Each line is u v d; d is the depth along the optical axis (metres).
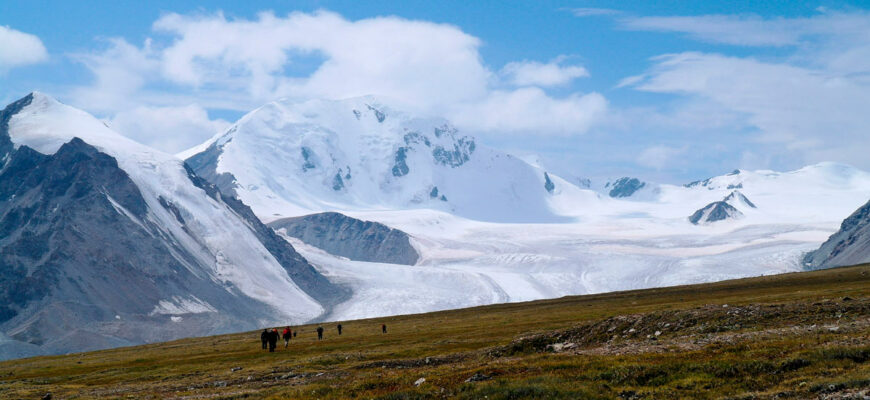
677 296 156.62
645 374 38.53
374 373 55.88
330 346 94.69
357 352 81.19
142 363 94.06
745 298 114.94
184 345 130.25
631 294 184.12
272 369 69.19
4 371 95.81
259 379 62.06
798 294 109.00
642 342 53.22
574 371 41.19
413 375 47.25
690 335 54.97
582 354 48.41
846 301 58.66
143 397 54.91
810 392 32.22
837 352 36.81
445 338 93.19
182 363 87.62
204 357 93.94
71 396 58.81
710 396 34.25
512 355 61.03
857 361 35.88
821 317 54.81
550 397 35.78
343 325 164.25
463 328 111.19
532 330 92.75
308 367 68.38
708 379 36.59
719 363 38.16
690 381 36.56
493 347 65.44
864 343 38.91
